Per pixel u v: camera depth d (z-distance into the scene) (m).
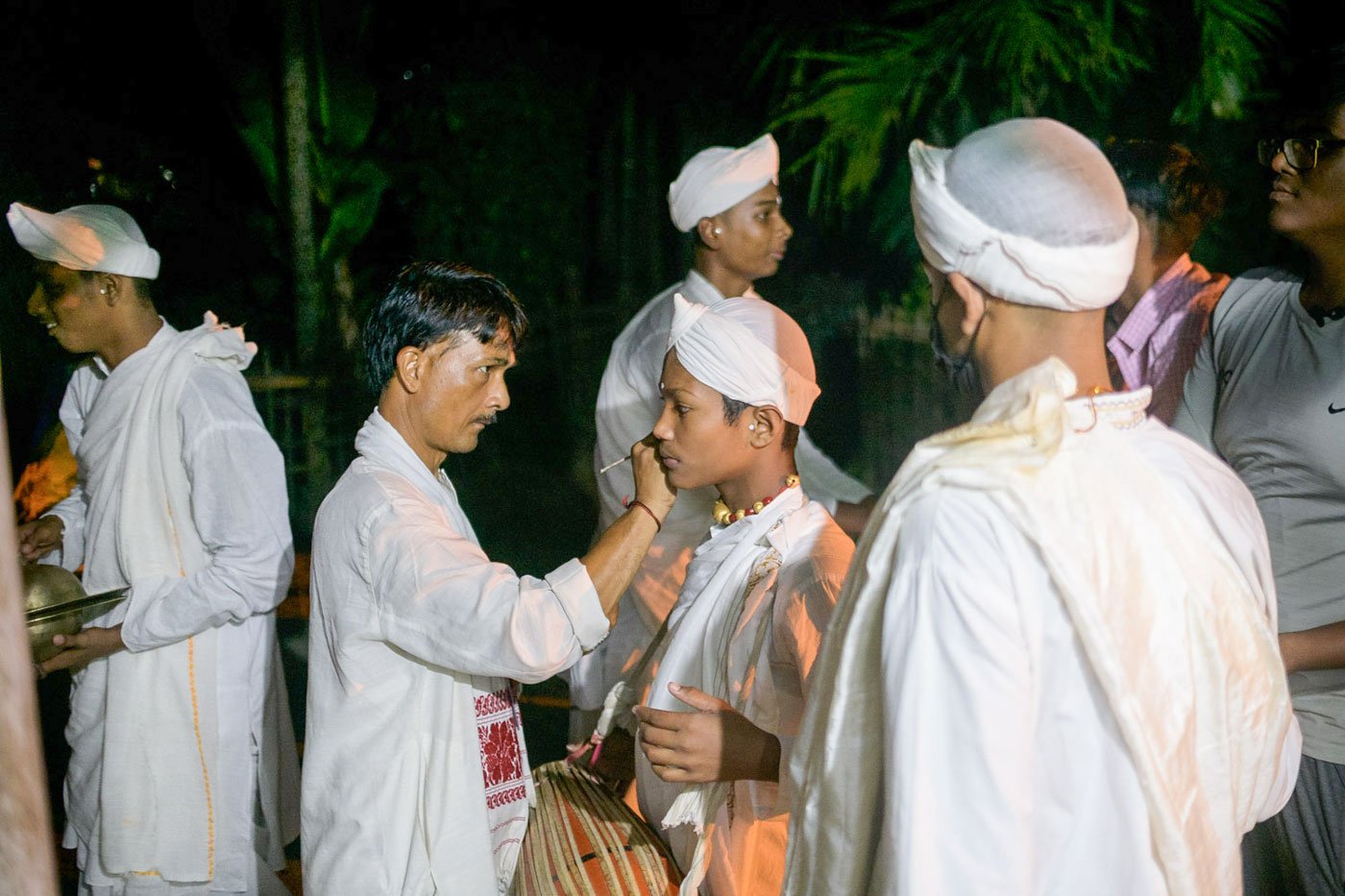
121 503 2.68
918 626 1.35
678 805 1.96
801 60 6.32
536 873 2.09
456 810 2.05
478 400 2.14
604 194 9.09
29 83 7.55
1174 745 1.35
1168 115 5.73
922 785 1.33
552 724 4.51
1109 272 1.39
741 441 2.09
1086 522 1.34
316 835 2.06
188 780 2.70
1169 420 2.64
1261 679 1.49
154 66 8.09
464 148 8.61
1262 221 5.20
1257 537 1.55
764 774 1.82
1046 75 5.68
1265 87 5.20
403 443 2.13
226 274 8.16
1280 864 2.45
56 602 2.56
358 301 8.58
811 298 7.23
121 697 2.65
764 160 3.58
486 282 2.13
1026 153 1.40
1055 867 1.37
